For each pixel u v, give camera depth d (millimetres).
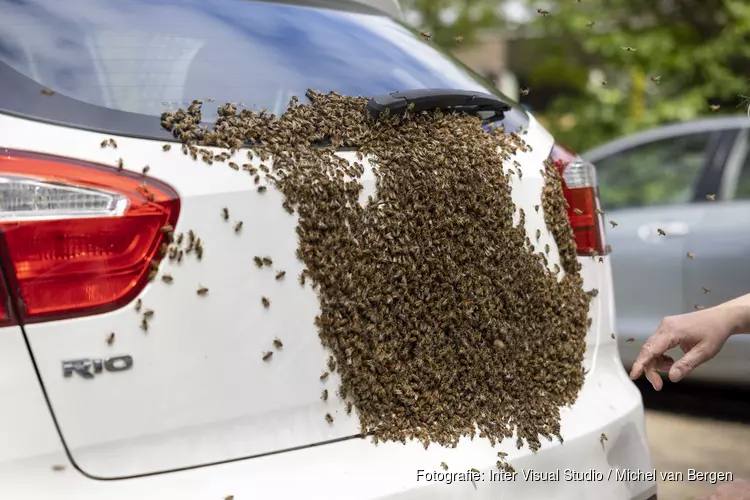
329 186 1784
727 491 2734
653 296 4441
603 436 2174
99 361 1591
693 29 10109
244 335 1710
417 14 11953
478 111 2229
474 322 1987
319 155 1812
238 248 1704
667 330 2281
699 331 2244
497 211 2031
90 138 1652
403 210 1874
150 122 1728
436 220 1918
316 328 1782
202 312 1672
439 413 1926
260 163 1748
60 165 1601
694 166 4582
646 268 4453
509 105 2230
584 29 10148
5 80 1680
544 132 2457
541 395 2117
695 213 4395
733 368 4141
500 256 2031
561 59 11328
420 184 1901
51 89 1701
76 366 1574
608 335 2408
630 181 4848
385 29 2426
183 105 1790
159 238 1636
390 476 1803
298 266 1760
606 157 5039
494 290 2023
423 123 2021
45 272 1562
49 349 1561
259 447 1727
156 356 1634
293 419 1764
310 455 1767
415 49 2424
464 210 1967
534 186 2180
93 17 1866
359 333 1827
